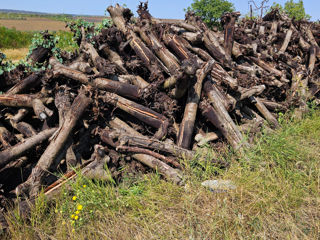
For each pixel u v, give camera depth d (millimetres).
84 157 3777
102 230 2689
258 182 3225
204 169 3572
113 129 3799
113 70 3965
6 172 3234
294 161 3775
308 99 6164
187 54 4473
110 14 5043
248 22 8047
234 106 4168
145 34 4574
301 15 18531
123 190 3178
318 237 2568
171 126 3953
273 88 5469
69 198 3037
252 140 4242
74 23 5016
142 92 3900
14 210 2801
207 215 2812
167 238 2572
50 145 3199
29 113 3881
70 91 3801
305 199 3059
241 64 5504
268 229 2691
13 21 76500
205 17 22750
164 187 3205
